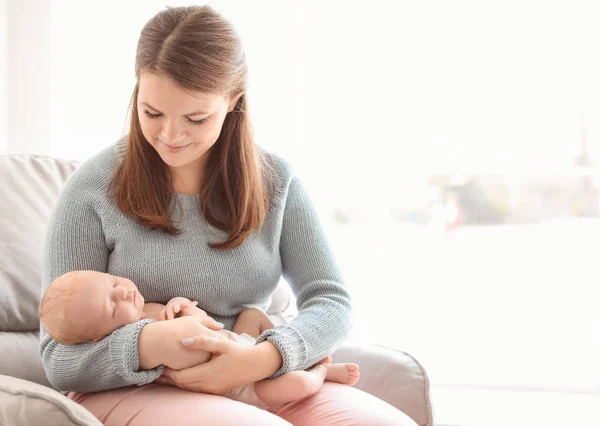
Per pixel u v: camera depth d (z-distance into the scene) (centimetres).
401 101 251
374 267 259
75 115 238
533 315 258
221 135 151
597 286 255
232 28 142
